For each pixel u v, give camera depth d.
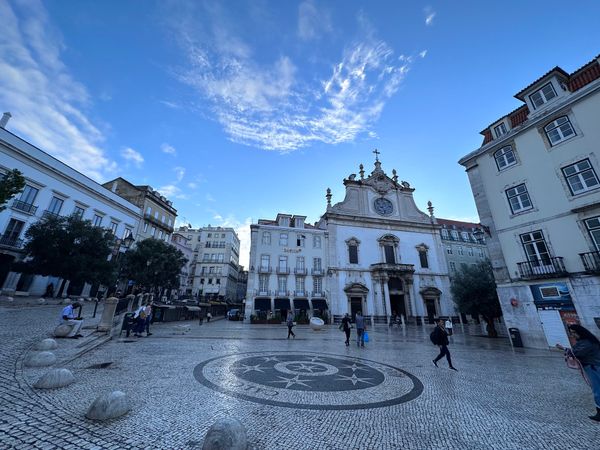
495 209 17.86
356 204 40.69
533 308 15.16
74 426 3.86
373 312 34.94
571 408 5.48
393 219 40.50
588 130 14.24
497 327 24.73
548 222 15.26
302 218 39.69
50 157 27.22
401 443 3.93
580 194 14.25
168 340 12.88
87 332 11.33
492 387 6.99
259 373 7.62
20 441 3.35
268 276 34.84
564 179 14.92
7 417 3.90
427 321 35.88
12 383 5.16
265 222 39.62
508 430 4.44
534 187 16.09
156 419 4.30
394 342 16.05
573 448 3.88
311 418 4.75
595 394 4.98
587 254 13.58
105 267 22.94
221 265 61.41
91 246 22.69
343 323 14.49
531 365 9.98
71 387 5.41
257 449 3.56
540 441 4.07
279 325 29.55
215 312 42.94
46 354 6.62
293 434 4.09
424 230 41.50
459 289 22.20
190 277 60.78
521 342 15.29
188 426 4.14
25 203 24.86
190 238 66.94
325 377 7.53
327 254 37.03
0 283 23.00
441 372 8.58
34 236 21.45
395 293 36.41
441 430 4.40
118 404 4.31
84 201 30.88
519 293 15.88
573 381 7.68
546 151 15.80
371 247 38.44
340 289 35.34
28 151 25.20
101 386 5.63
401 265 36.72
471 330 27.31
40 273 21.58
